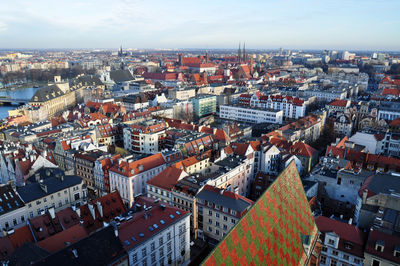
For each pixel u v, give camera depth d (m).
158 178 139.75
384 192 105.38
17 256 82.88
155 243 96.62
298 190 91.25
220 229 118.56
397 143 187.62
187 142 184.75
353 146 186.38
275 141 197.25
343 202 135.88
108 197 121.69
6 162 164.50
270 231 70.69
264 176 160.75
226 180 144.25
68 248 80.75
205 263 51.41
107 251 84.81
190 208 125.00
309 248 83.19
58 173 140.88
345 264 94.06
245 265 60.25
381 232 91.44
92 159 168.00
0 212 110.81
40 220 104.12
